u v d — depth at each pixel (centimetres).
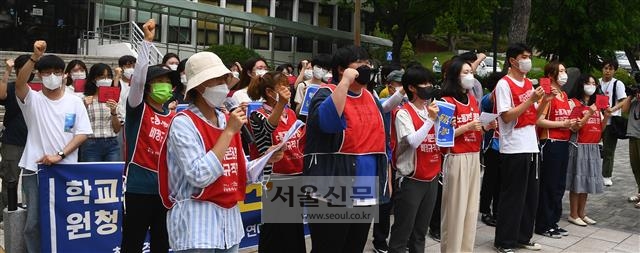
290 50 2541
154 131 398
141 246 407
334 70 402
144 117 398
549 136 627
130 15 1869
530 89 559
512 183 561
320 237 393
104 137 596
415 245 488
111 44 1565
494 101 562
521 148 553
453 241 509
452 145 472
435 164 475
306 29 2377
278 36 2486
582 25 1670
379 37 3266
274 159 356
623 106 800
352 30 2895
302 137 434
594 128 681
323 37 2527
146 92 400
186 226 302
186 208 304
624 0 1741
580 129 679
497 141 652
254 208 543
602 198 857
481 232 657
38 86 543
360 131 384
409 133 455
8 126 571
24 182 459
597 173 687
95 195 467
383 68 678
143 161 395
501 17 2244
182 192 307
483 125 555
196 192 305
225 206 310
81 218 462
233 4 2325
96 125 593
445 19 2508
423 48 4084
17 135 568
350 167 380
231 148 315
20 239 451
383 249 555
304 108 496
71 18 1609
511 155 555
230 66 717
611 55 1686
